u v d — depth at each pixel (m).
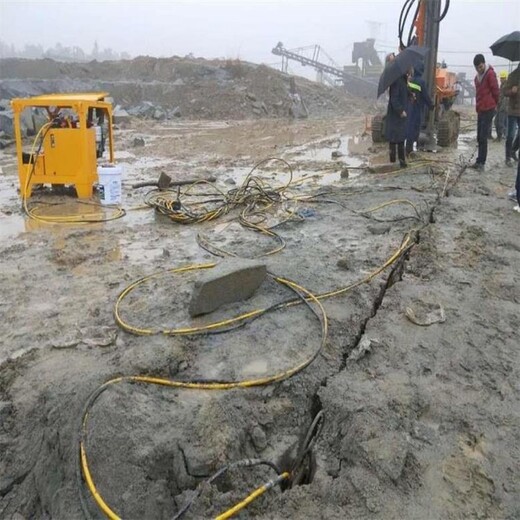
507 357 3.72
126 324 4.02
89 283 4.90
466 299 4.55
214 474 2.76
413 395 3.28
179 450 2.81
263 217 7.09
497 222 6.73
